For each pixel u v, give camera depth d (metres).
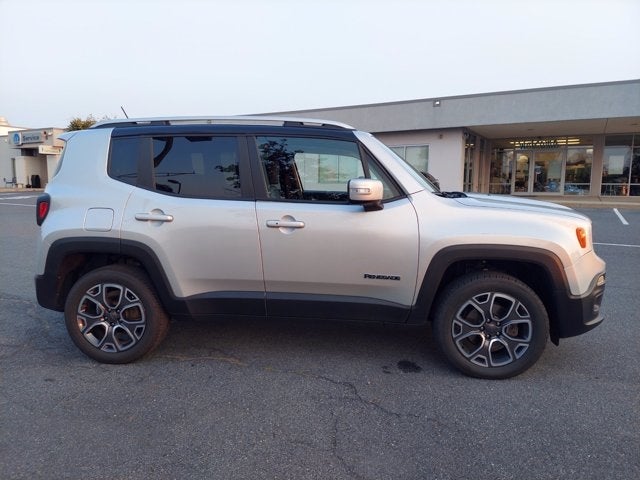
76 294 3.69
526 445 2.66
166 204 3.58
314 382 3.43
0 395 3.25
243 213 3.52
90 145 3.84
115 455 2.58
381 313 3.54
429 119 18.80
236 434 2.78
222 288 3.65
